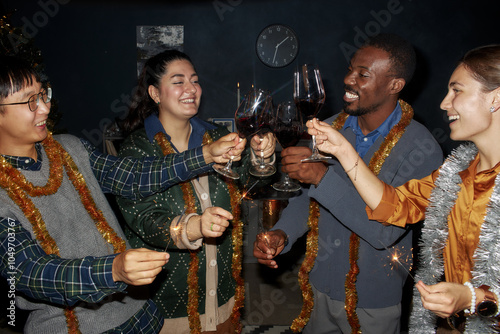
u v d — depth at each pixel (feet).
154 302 4.85
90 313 3.63
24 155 3.63
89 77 16.52
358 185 4.00
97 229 3.91
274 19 16.12
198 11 16.12
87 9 16.10
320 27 16.10
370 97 4.80
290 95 16.46
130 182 4.25
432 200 3.89
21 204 3.33
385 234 4.42
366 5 15.88
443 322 4.10
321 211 5.28
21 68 3.34
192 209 4.80
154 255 2.79
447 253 3.83
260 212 11.93
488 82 3.19
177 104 4.99
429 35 15.92
